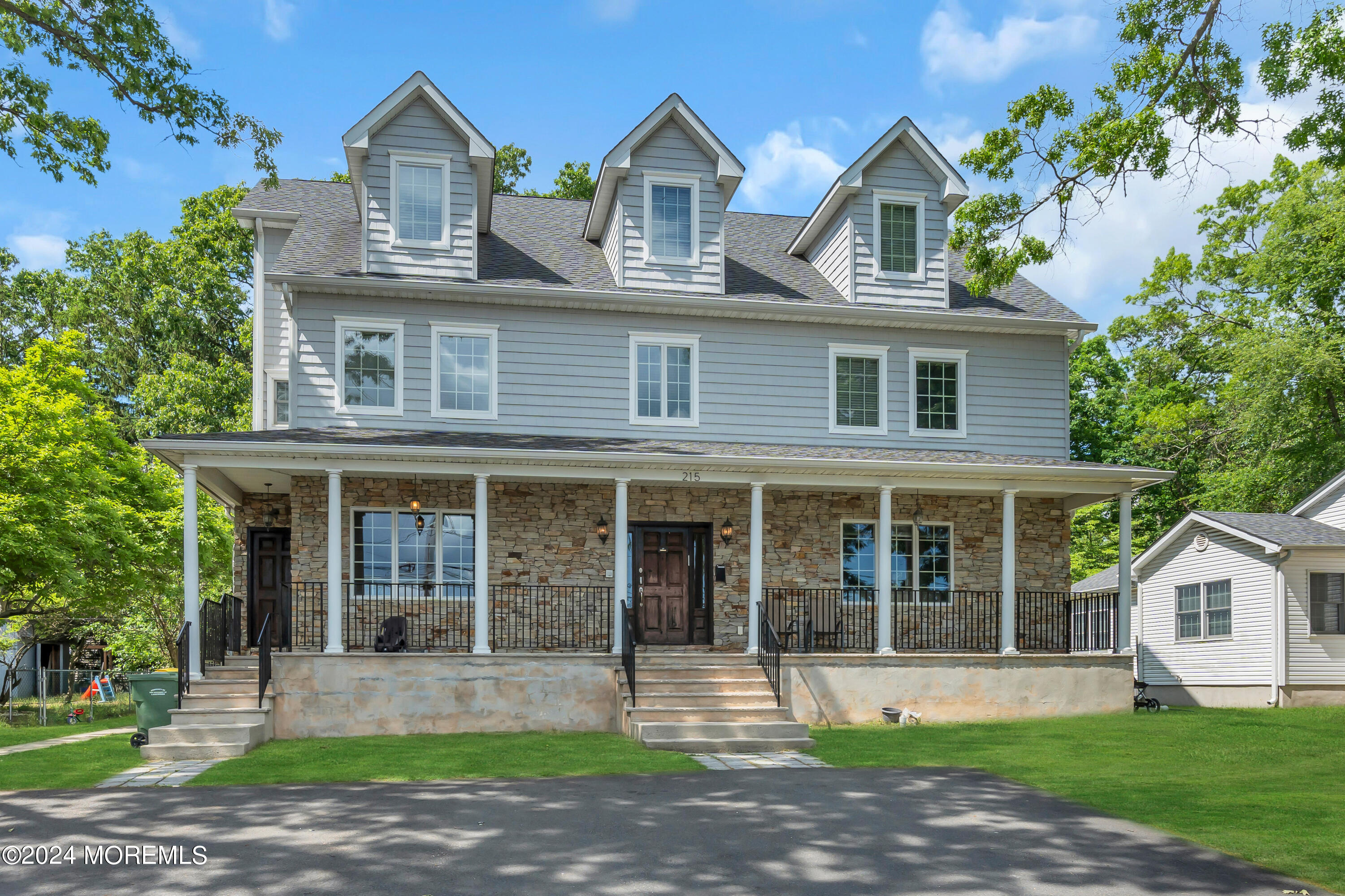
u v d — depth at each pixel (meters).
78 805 9.20
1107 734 13.96
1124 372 39.53
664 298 17.86
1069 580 18.88
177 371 32.31
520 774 10.90
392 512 17.00
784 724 13.27
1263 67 13.64
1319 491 22.45
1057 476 17.00
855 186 18.75
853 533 18.50
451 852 7.45
